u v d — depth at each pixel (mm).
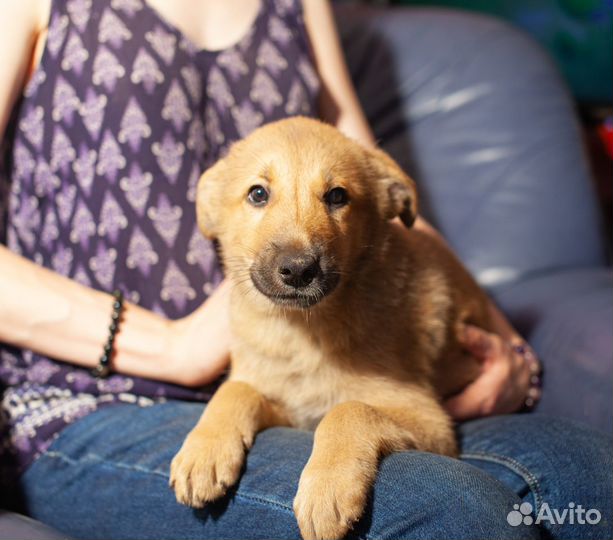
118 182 693
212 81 740
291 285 613
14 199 715
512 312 912
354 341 665
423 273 716
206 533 574
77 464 633
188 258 713
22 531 582
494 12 1317
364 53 1031
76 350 670
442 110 1007
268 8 780
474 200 989
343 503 531
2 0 680
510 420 666
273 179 649
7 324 656
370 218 686
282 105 769
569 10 1324
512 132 996
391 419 612
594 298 838
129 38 699
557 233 976
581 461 593
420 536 519
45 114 696
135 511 602
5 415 674
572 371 765
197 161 721
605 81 1363
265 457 585
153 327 680
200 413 658
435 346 701
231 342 685
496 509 521
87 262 698
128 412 661
